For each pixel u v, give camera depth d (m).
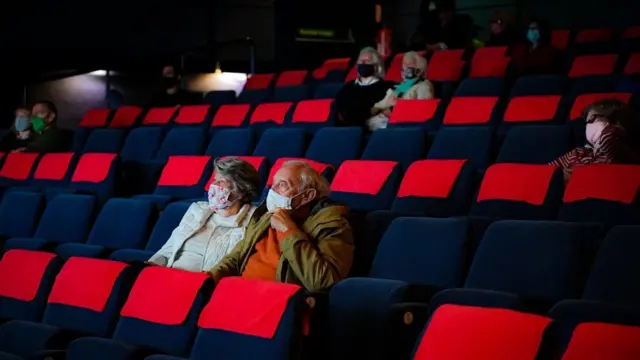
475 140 4.07
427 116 4.83
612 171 3.15
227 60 9.05
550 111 4.62
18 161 5.44
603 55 5.97
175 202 3.99
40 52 8.00
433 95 5.12
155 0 8.72
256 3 9.35
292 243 2.77
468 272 2.73
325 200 2.94
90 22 8.30
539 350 1.83
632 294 2.33
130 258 3.41
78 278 2.93
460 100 4.83
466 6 9.22
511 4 8.90
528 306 2.40
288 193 2.93
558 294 2.49
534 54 6.22
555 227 2.60
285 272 2.83
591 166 3.20
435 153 4.12
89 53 8.30
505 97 5.36
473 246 2.82
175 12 8.87
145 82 8.72
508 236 2.66
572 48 6.71
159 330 2.59
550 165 3.35
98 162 4.98
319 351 2.51
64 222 4.21
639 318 1.98
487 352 1.89
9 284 3.22
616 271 2.38
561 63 6.26
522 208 3.31
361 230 3.12
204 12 9.05
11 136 6.29
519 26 8.83
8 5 7.80
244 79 9.02
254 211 3.08
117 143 5.84
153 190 5.05
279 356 2.27
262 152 4.76
